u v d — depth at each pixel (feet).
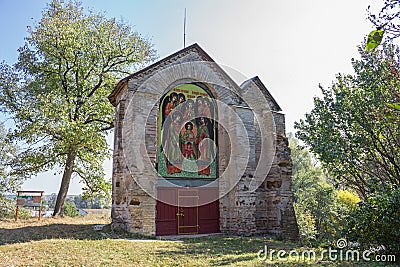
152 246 35.40
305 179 113.19
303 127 50.49
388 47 41.65
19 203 61.62
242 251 34.27
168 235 46.21
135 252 31.94
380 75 42.09
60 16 71.92
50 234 41.60
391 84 40.22
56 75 73.26
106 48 73.87
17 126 68.18
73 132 62.64
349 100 46.16
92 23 75.15
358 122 43.83
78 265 26.35
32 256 29.07
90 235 41.01
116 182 45.83
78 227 48.52
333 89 48.96
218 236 46.14
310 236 71.10
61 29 70.08
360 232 29.86
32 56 73.05
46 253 30.32
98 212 98.94
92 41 73.56
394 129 41.65
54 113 63.72
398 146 41.06
